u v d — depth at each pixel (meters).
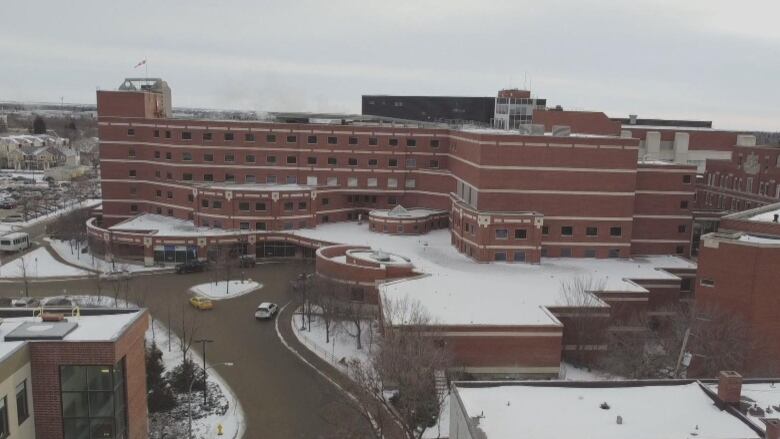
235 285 90.12
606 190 86.50
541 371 59.88
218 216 106.38
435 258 86.69
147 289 88.31
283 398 55.97
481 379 59.47
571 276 77.12
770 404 35.03
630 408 34.72
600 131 122.88
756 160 104.81
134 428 37.16
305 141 114.88
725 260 61.09
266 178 115.38
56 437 33.88
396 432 48.47
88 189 178.25
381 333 62.84
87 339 33.97
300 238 103.12
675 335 61.66
